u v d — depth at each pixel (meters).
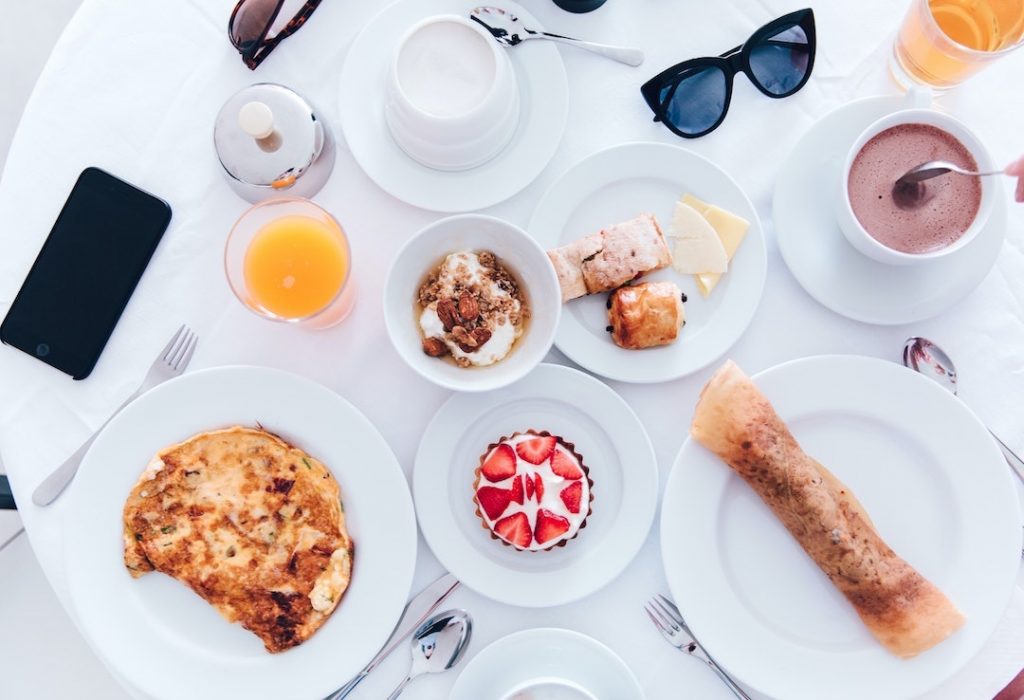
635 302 1.26
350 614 1.23
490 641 1.28
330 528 1.24
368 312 1.32
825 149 1.32
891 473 1.29
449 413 1.27
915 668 1.24
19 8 2.18
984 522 1.25
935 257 1.20
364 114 1.31
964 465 1.26
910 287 1.30
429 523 1.26
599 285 1.28
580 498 1.25
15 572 1.82
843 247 1.30
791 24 1.30
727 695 1.27
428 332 1.25
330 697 1.26
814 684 1.24
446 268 1.25
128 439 1.23
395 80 1.21
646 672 1.28
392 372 1.32
